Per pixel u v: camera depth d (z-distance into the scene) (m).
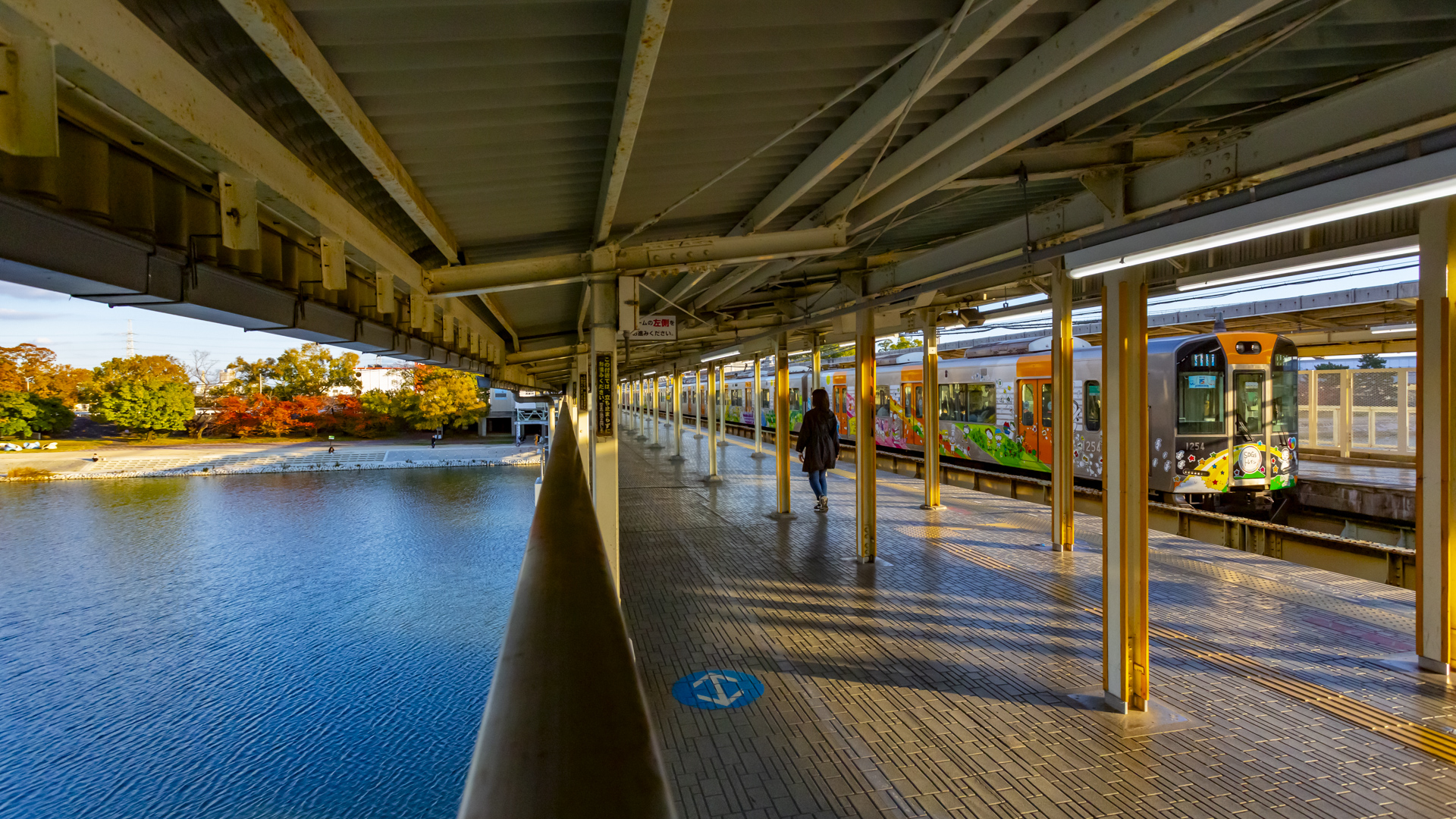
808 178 3.92
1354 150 3.21
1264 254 5.51
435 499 52.56
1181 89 3.53
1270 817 3.29
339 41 2.26
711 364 18.48
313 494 53.97
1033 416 14.39
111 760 18.39
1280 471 11.80
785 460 10.59
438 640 26.73
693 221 5.11
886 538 8.91
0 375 69.88
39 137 1.49
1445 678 4.66
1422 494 4.77
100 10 1.58
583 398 11.44
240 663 24.58
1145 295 4.12
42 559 38.00
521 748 0.42
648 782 0.37
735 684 4.73
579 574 1.01
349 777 17.28
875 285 8.00
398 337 5.56
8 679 23.41
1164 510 10.01
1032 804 3.41
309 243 4.07
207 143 2.06
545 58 2.54
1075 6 2.54
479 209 4.16
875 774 3.68
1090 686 4.64
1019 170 4.30
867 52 2.83
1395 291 8.77
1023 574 7.27
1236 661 4.97
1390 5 2.77
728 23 2.48
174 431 79.25
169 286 2.75
